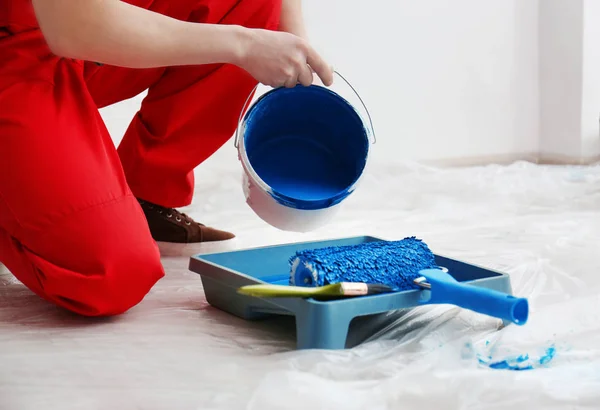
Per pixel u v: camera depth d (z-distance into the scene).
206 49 1.07
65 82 1.10
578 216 1.92
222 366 0.93
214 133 1.41
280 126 1.31
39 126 1.04
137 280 1.09
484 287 1.05
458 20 2.97
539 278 1.28
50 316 1.14
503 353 0.95
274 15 1.35
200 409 0.80
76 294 1.07
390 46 2.85
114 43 1.02
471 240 1.66
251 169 1.19
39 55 1.09
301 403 0.79
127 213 1.08
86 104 1.11
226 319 1.13
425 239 1.68
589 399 0.79
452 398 0.79
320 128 1.32
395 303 0.99
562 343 0.97
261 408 0.79
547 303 1.16
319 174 1.31
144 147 1.43
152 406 0.82
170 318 1.13
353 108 1.26
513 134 3.16
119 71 1.40
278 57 1.11
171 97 1.38
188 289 1.29
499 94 3.11
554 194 2.24
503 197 2.22
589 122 3.04
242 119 1.21
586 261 1.39
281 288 0.94
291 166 1.31
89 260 1.05
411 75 2.91
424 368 0.86
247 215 2.01
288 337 1.05
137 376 0.90
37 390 0.86
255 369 0.91
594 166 2.84
